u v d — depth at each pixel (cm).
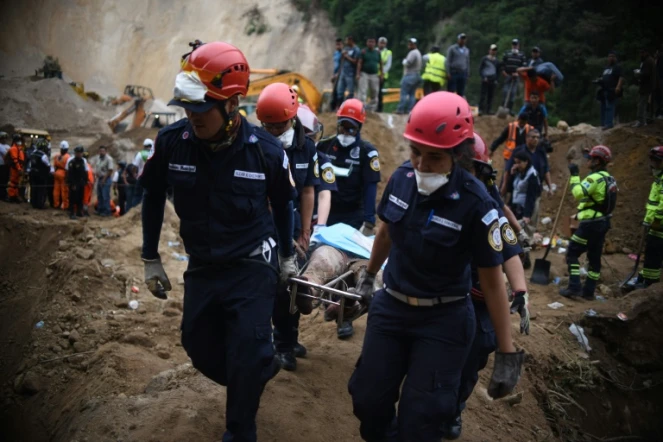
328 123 1673
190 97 314
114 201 1644
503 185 1022
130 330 694
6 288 944
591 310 790
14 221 1073
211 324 351
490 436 503
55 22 5284
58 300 763
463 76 1653
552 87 1352
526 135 1073
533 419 584
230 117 327
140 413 420
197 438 387
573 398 695
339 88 1741
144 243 371
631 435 706
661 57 1418
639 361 761
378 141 1605
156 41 5247
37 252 1006
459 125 307
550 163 1434
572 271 873
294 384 468
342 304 395
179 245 984
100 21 5359
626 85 2842
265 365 337
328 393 472
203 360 355
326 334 600
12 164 1479
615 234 1161
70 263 832
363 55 1717
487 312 417
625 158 1330
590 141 1409
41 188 1438
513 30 3206
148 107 3553
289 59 4625
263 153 340
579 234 866
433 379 316
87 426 421
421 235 318
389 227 334
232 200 334
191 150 332
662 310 777
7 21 5166
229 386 334
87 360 633
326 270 448
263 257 348
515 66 1695
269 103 434
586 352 750
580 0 3166
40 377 641
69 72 5175
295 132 459
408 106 1731
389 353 332
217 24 5034
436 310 325
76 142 2892
